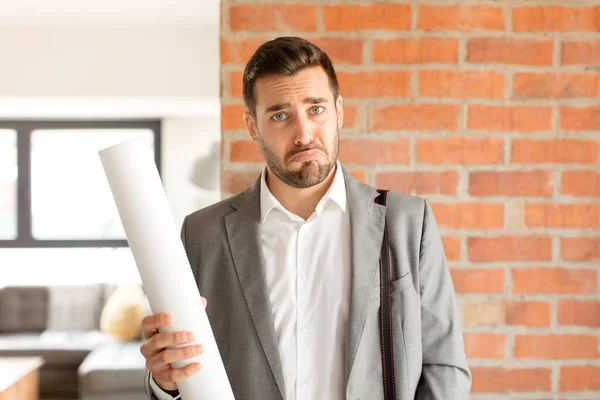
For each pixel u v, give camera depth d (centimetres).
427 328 133
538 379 173
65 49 493
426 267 133
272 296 130
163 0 416
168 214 111
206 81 496
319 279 129
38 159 616
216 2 421
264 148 127
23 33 489
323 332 126
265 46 128
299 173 123
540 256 173
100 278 612
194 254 137
